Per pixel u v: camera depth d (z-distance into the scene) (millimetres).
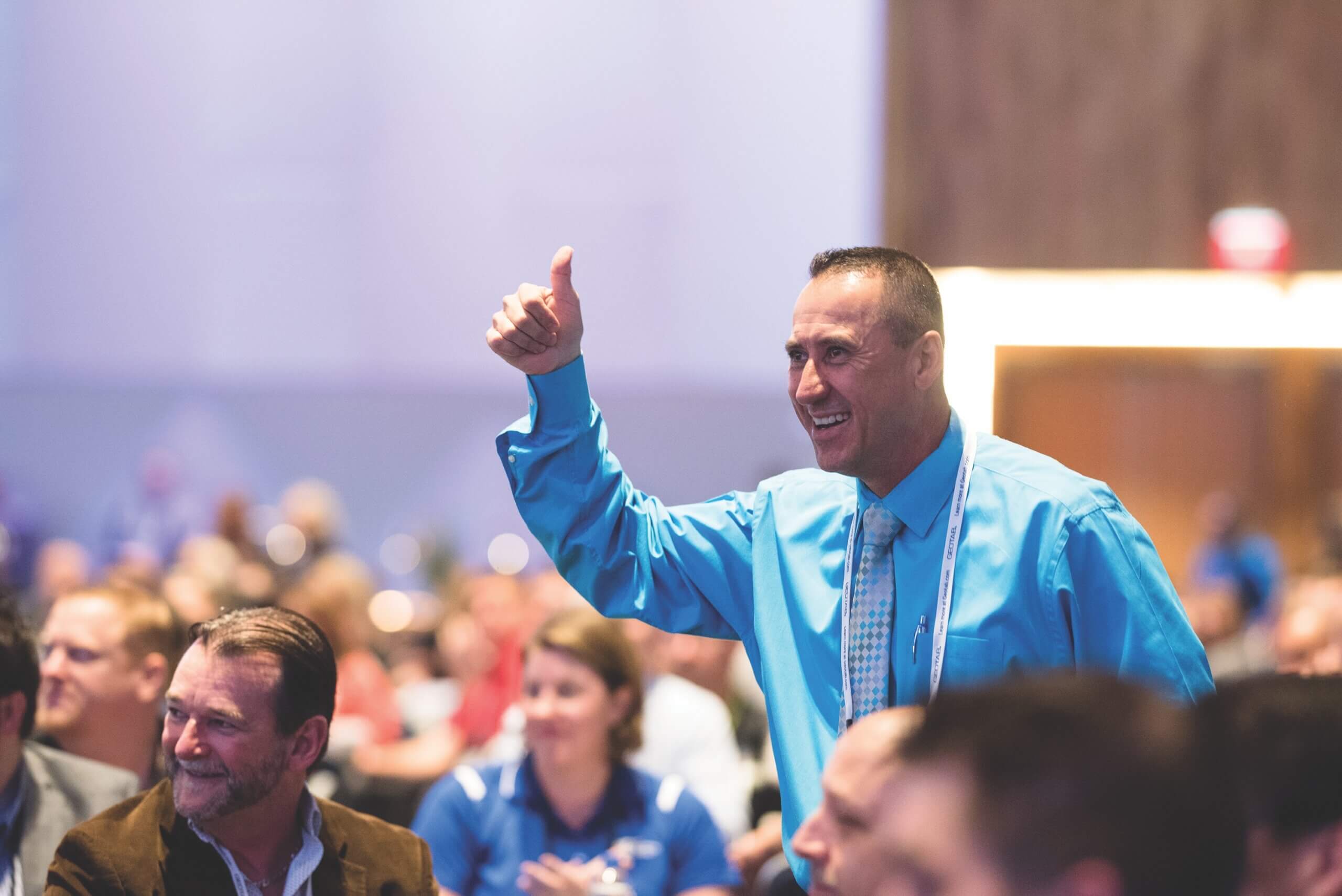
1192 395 9047
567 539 2965
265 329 15398
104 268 15602
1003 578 2607
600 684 4188
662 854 4168
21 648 3332
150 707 3932
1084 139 9469
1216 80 9430
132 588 4031
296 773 2787
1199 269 9383
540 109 14375
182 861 2709
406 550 15945
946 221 9555
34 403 16266
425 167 14797
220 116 15266
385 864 2889
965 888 1094
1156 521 9164
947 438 2740
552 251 14477
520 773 4270
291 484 16203
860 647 2723
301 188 15172
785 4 13617
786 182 13734
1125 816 1077
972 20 9516
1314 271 9328
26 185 15555
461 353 15070
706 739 5656
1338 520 8758
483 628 7461
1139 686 1193
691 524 3039
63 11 15383
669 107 13969
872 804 1603
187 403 16125
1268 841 1763
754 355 13930
